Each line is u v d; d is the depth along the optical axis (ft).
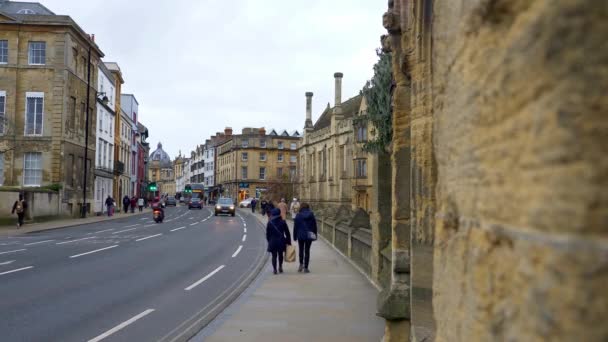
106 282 38.04
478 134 6.62
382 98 32.27
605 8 4.25
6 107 123.03
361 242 43.06
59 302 30.68
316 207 176.24
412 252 15.52
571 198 4.25
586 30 4.30
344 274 41.50
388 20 18.26
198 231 94.38
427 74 15.20
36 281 37.73
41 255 53.83
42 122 123.85
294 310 27.78
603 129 4.17
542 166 4.65
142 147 286.87
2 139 119.34
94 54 147.23
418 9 15.42
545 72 4.64
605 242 4.00
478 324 6.50
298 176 234.17
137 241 72.02
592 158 4.17
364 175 141.59
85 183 135.23
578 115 4.27
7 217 101.04
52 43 124.98
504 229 5.56
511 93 5.41
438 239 9.58
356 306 28.76
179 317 27.30
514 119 5.33
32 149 122.72
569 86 4.34
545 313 4.46
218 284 37.99
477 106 6.65
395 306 18.65
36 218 109.70
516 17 5.50
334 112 178.40
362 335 22.49
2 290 34.12
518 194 5.17
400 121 18.61
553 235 4.42
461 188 7.57
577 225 4.18
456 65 7.92
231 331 23.31
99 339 22.94
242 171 322.75
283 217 42.88
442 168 9.36
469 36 7.09
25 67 123.95
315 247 65.31
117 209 189.16
